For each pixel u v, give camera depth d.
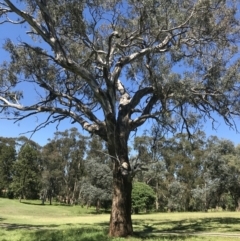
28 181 79.38
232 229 19.94
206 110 19.34
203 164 63.72
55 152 80.38
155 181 68.12
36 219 34.69
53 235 15.84
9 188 84.56
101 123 16.81
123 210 15.48
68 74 19.20
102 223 27.08
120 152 15.88
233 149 55.09
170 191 67.44
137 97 17.20
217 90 17.86
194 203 65.00
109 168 61.31
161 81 15.40
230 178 54.56
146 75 19.12
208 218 30.98
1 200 67.25
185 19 15.34
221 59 17.69
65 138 80.44
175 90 15.15
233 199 65.38
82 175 79.25
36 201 86.50
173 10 14.84
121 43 17.31
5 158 86.88
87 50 17.83
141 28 16.16
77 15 14.56
